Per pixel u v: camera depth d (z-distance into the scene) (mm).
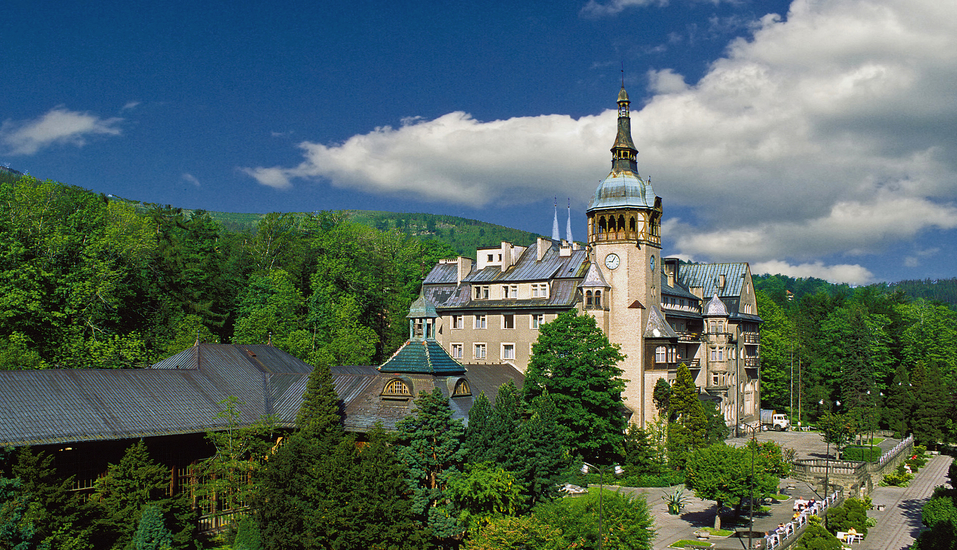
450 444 45812
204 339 81562
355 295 108938
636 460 73688
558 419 68125
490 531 40750
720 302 105500
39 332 69500
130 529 41812
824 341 138750
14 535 36531
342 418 51812
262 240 116250
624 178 85938
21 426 41469
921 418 112938
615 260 85000
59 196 84875
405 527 40500
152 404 48906
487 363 88750
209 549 45562
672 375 87375
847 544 59812
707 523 59312
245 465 47531
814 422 125250
